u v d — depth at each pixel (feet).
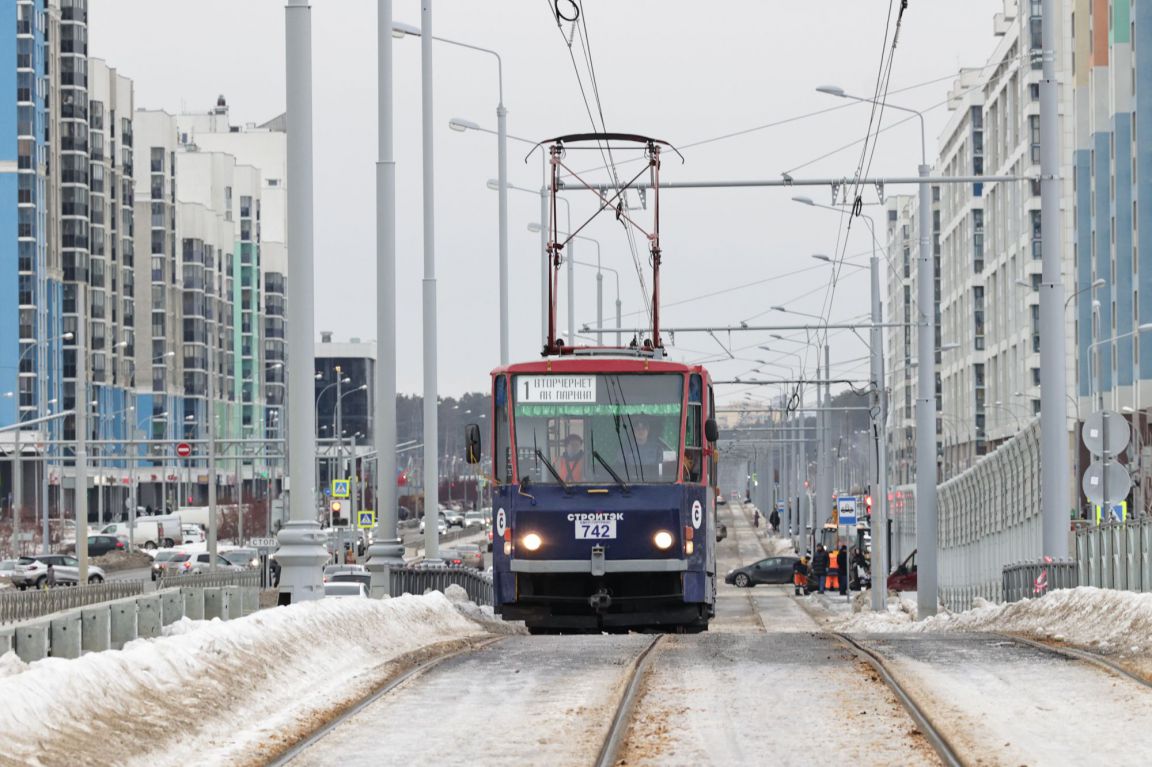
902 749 88.38
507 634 196.34
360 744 93.15
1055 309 215.92
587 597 192.65
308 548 156.46
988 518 346.13
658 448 193.88
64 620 107.45
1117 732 92.84
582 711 104.06
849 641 157.89
